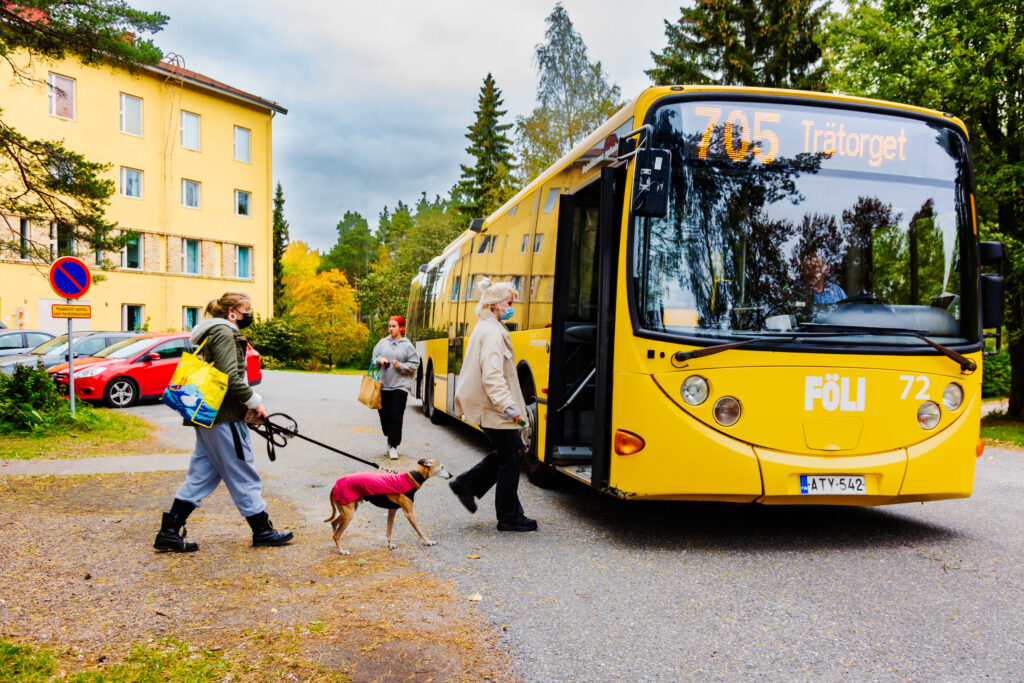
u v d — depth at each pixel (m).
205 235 36.53
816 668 3.55
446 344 12.93
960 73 16.52
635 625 4.08
